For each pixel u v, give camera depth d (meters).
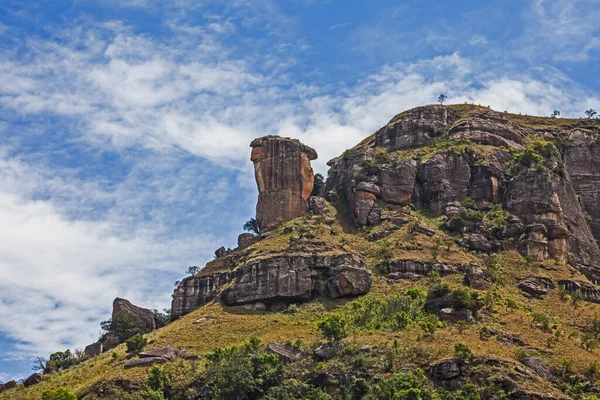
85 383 146.25
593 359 138.25
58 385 150.88
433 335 142.25
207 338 156.62
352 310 160.75
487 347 137.00
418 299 158.00
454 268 172.50
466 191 196.88
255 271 171.62
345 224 194.62
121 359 154.00
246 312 167.38
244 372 132.75
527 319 153.62
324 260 172.12
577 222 197.25
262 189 198.38
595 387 129.50
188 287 185.50
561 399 123.38
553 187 191.50
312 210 198.12
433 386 126.94
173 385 137.88
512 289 169.75
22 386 157.88
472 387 123.94
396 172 199.25
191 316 171.25
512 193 193.00
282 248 178.00
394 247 180.50
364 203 193.75
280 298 167.88
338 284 167.12
